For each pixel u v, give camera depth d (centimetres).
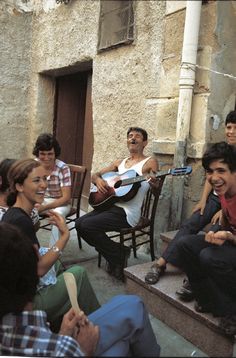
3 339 116
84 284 186
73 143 449
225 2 262
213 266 178
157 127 302
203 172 276
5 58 372
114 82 340
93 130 371
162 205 299
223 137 281
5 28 360
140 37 312
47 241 328
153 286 222
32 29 371
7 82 383
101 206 275
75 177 338
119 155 341
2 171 191
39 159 291
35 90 400
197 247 189
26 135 409
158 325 215
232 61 276
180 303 203
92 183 293
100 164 364
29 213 177
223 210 197
